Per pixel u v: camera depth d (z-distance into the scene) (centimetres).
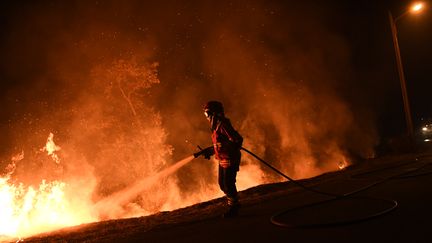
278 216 492
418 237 336
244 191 890
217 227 491
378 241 341
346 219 429
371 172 938
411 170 804
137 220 682
